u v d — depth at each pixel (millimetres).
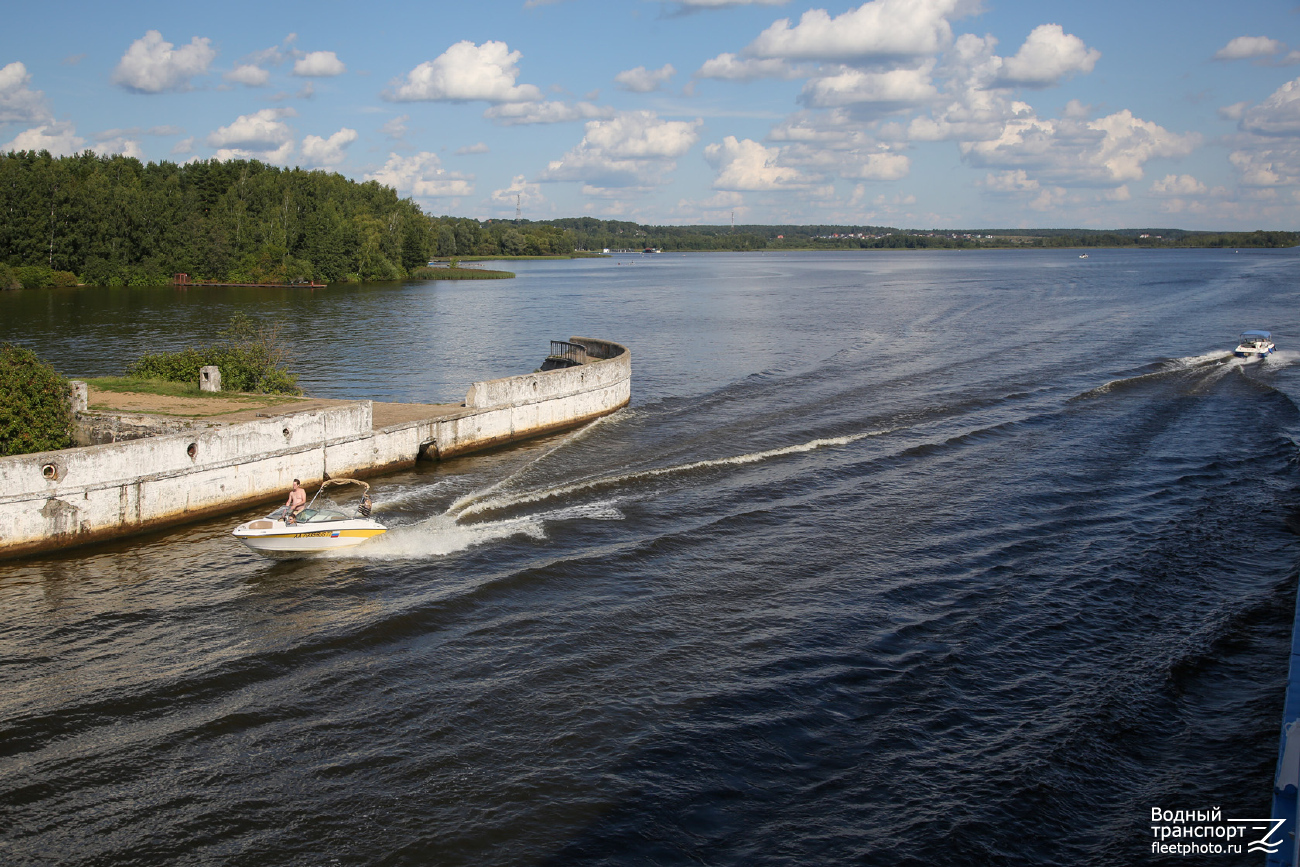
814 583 22453
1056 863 12906
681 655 18781
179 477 25969
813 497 29141
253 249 141250
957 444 36094
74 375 50969
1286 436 36906
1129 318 84125
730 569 23328
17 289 116875
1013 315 88938
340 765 15008
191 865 12766
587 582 22453
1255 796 14242
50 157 141375
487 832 13484
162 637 19500
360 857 12977
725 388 49156
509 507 27969
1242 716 16469
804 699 17047
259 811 13883
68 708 16594
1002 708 16734
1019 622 20203
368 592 21875
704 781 14664
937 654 18734
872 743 15664
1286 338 68250
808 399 45719
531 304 109500
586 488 29812
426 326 82875
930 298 113750
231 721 16234
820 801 14203
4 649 18828
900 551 24547
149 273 129125
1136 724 16219
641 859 12969
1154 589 21938
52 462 23578
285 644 19172
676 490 29875
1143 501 28703
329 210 150375
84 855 12891
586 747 15547
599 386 41438
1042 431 38250
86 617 20406
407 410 35156
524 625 20109
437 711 16641
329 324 83938
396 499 28766
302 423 28938
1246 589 22000
